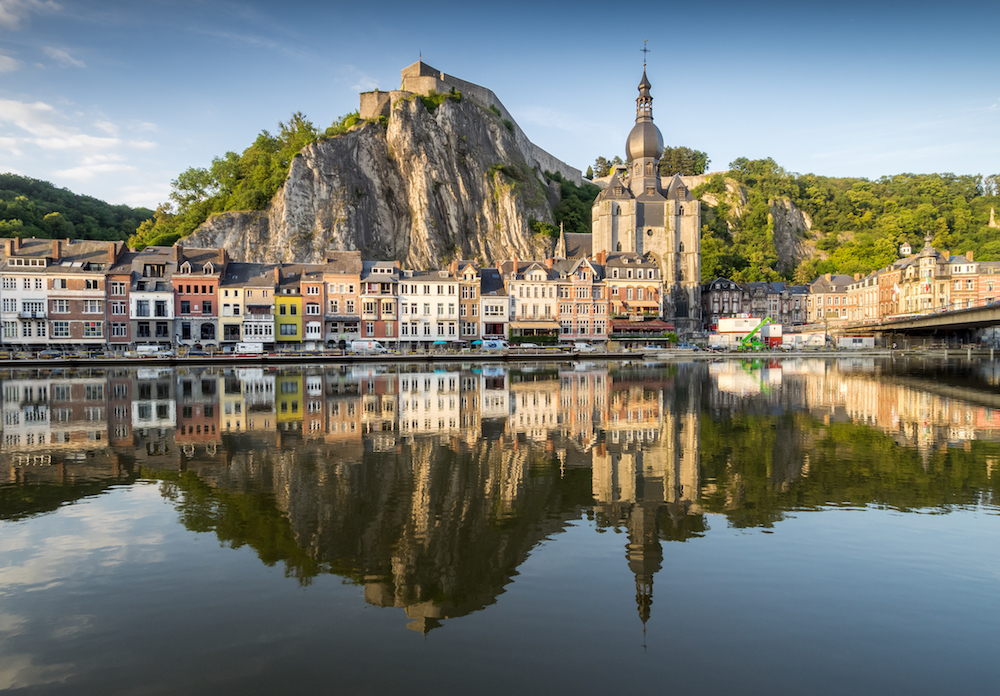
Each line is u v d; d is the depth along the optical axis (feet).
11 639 30.78
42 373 187.32
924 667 28.68
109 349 274.36
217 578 37.65
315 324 299.38
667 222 401.29
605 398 122.62
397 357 252.62
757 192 629.10
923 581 37.40
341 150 485.56
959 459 69.77
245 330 290.76
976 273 367.25
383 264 316.60
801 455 71.67
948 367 221.66
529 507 51.83
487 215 505.66
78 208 476.54
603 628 32.01
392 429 87.35
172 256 293.64
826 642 30.68
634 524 47.70
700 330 398.83
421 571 38.88
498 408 107.96
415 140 506.07
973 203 600.39
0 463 66.64
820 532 45.85
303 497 54.24
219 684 27.30
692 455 71.51
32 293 264.52
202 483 58.75
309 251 442.09
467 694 26.61
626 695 26.63
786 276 581.12
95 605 34.27
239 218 448.65
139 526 46.83
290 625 32.22
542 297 331.98
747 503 53.16
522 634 31.45
